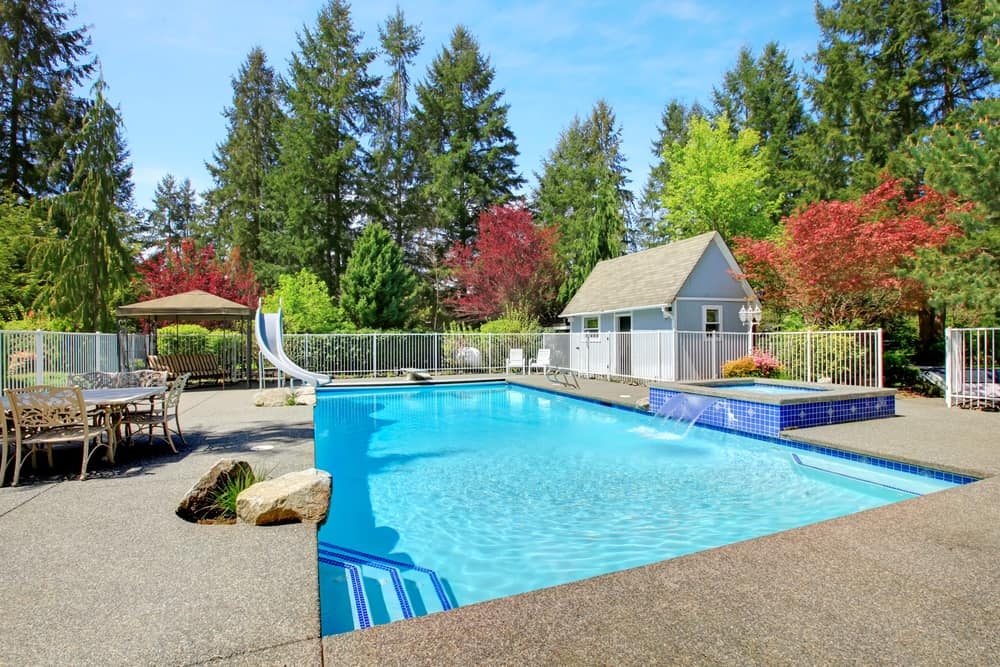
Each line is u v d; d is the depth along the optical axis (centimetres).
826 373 1368
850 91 2403
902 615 261
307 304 2139
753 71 3506
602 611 266
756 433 879
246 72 3647
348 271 2509
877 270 1422
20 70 2428
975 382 1189
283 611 268
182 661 224
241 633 246
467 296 3142
